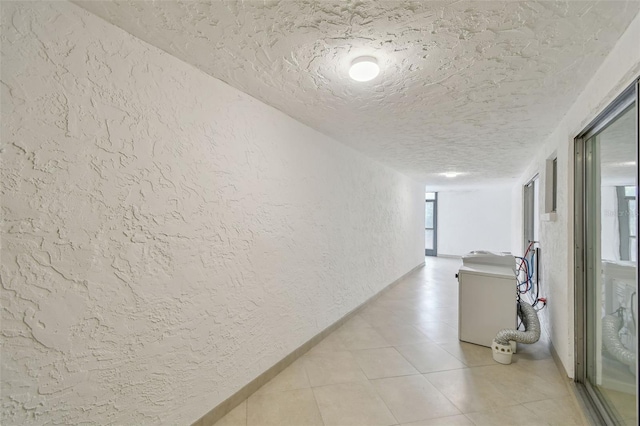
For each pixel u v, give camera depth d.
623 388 1.52
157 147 1.39
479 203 8.22
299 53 1.43
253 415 1.77
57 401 1.07
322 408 1.84
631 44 1.18
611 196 1.65
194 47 1.38
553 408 1.84
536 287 3.89
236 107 1.83
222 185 1.73
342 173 3.24
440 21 1.17
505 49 1.36
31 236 1.00
